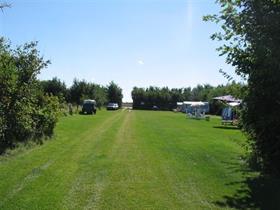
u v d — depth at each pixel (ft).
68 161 50.75
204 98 327.67
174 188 36.50
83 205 30.60
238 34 38.75
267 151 39.65
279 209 29.86
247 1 37.55
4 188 35.53
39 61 64.75
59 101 84.43
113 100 387.96
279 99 37.52
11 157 52.29
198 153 59.00
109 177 41.24
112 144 70.08
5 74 58.18
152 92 399.65
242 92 40.47
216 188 36.50
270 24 35.68
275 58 35.01
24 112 61.72
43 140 70.90
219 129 113.39
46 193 34.01
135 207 30.27
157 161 51.57
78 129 100.07
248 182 38.78
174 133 94.84
